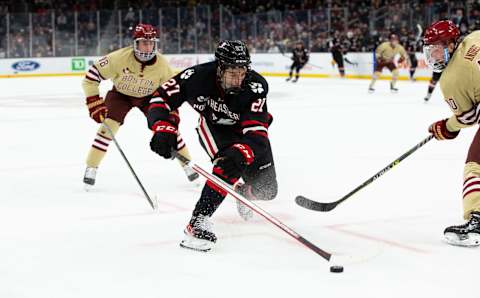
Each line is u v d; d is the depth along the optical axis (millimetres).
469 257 12000
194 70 12516
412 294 10094
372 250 12500
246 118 12039
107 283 10680
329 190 18359
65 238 13555
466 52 12125
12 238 13586
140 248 12742
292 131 31844
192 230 12508
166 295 10109
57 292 10258
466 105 12562
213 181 11773
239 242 13109
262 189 14219
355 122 35406
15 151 25984
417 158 23484
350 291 10250
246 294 10133
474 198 12539
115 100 18562
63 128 33156
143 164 22781
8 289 10406
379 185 18906
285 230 11336
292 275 11047
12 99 49812
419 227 14250
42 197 17672
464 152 24719
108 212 15922
